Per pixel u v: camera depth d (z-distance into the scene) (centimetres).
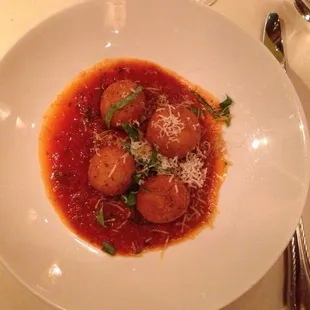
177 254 29
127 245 30
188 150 31
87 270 28
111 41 33
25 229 28
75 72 33
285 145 30
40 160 31
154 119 31
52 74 32
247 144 32
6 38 34
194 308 26
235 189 31
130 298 26
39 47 30
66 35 31
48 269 27
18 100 30
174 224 31
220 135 33
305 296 28
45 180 31
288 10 37
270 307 29
